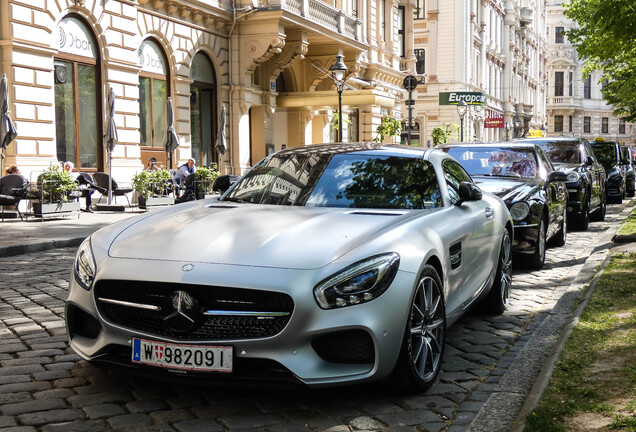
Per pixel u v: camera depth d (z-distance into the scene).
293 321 3.47
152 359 3.62
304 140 27.55
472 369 4.57
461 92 40.94
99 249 4.03
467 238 4.92
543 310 6.37
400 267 3.76
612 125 89.88
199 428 3.49
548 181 9.05
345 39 26.91
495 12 56.84
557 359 4.30
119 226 4.40
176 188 18.80
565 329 5.13
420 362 4.02
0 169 14.51
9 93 14.82
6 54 14.74
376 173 4.93
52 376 4.28
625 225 12.29
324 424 3.56
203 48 21.61
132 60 18.45
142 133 19.41
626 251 8.86
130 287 3.71
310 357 3.53
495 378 4.37
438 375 4.42
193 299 3.54
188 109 20.92
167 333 3.62
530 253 8.27
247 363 3.60
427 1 45.78
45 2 15.49
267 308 3.53
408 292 3.75
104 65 17.58
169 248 3.83
